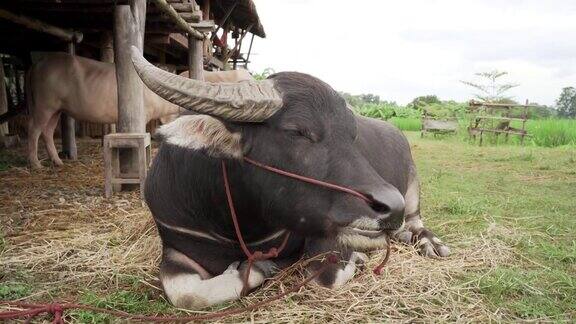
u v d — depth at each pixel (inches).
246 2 455.5
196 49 323.3
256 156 94.3
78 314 102.3
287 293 105.5
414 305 108.4
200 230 111.1
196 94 86.2
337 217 91.0
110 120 287.9
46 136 288.2
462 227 170.9
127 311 105.7
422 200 212.7
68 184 236.5
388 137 162.9
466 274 126.2
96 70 280.2
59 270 129.6
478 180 271.6
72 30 344.2
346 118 95.0
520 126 610.5
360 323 100.9
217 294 105.5
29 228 164.2
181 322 99.8
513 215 189.2
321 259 116.2
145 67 86.4
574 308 109.5
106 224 167.3
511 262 137.4
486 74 648.4
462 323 101.2
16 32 325.1
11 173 261.0
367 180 90.2
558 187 251.0
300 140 91.4
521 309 107.3
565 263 137.6
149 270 127.3
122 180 205.9
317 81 95.6
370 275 122.7
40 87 271.7
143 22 212.8
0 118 295.0
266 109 89.3
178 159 108.4
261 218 106.0
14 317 100.3
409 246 146.9
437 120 604.1
